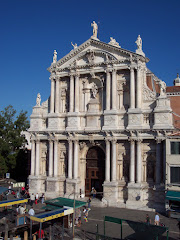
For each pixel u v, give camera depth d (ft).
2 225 136.05
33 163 217.56
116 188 187.93
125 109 192.44
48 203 149.38
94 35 204.85
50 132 209.87
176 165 166.61
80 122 204.95
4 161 282.15
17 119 301.43
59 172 209.77
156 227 106.01
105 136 194.59
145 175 184.34
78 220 148.36
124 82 193.77
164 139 176.45
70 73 207.72
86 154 209.26
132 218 158.10
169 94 223.30
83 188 205.87
